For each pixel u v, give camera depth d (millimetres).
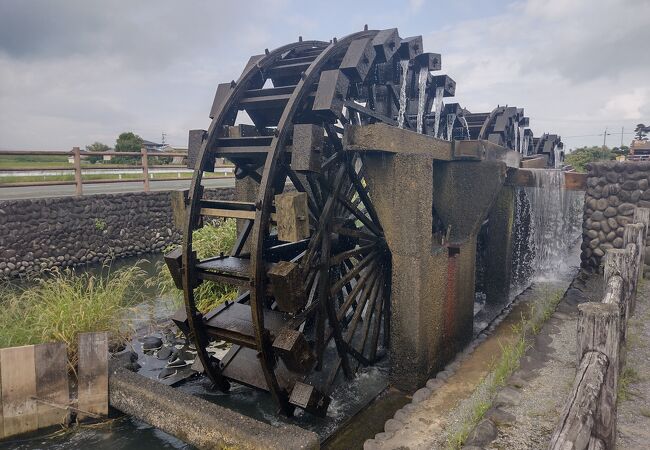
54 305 4750
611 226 6652
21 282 8586
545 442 2578
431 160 4242
